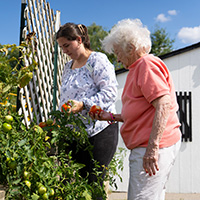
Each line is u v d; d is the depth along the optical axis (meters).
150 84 1.75
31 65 1.84
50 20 4.17
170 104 1.75
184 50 5.02
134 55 1.91
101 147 2.22
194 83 5.09
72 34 2.24
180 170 5.03
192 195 4.83
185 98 5.06
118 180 4.86
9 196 1.60
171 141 1.86
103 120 2.16
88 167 2.25
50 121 2.09
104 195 2.16
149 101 1.77
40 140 1.77
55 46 4.16
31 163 1.72
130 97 1.92
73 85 2.31
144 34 1.91
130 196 1.89
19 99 3.09
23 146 1.68
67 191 1.89
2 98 1.74
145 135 1.84
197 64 5.10
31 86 3.42
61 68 4.47
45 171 1.76
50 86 4.05
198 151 5.05
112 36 1.93
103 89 2.22
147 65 1.80
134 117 1.89
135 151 1.88
